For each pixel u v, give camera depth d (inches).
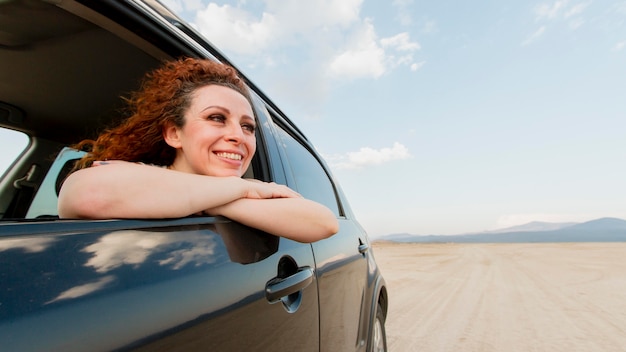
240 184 39.8
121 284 24.4
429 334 182.7
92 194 28.4
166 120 44.1
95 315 21.9
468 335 179.3
